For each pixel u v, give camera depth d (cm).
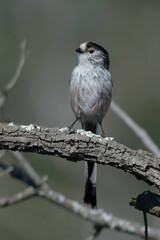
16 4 1603
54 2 1623
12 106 1530
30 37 1593
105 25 1606
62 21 1619
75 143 654
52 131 658
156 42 1576
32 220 1312
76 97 998
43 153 662
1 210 1312
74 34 1614
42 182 890
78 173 1384
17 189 1358
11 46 1561
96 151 651
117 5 1611
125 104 1525
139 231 873
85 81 989
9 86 891
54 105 1562
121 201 1338
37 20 1611
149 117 1492
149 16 1600
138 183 1349
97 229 888
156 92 1531
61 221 1323
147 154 645
